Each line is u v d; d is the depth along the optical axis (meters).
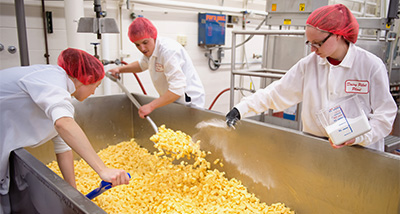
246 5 3.86
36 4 2.37
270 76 2.37
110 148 2.21
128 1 2.74
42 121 1.22
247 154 1.60
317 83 1.34
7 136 1.17
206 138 1.83
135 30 1.79
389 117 1.14
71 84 1.20
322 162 1.28
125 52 2.91
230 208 1.43
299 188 1.38
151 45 1.87
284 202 1.46
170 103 2.04
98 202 1.45
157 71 2.00
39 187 1.04
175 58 1.87
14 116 1.17
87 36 2.64
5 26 2.27
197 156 1.77
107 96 2.22
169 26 3.17
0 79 1.13
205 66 3.61
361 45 2.45
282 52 2.89
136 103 1.97
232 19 3.71
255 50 4.11
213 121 1.75
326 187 1.28
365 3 4.39
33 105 1.16
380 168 1.09
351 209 1.20
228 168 1.73
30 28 2.37
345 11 1.13
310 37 1.18
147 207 1.48
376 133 1.12
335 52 1.23
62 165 1.41
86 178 1.70
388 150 2.03
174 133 1.70
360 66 1.21
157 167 1.84
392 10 2.47
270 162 1.49
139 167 1.91
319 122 1.36
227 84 3.91
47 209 1.02
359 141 1.09
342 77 1.25
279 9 2.71
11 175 1.28
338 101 1.27
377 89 1.18
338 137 1.05
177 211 1.35
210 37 3.37
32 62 2.43
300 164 1.36
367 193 1.14
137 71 2.32
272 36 2.94
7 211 1.37
